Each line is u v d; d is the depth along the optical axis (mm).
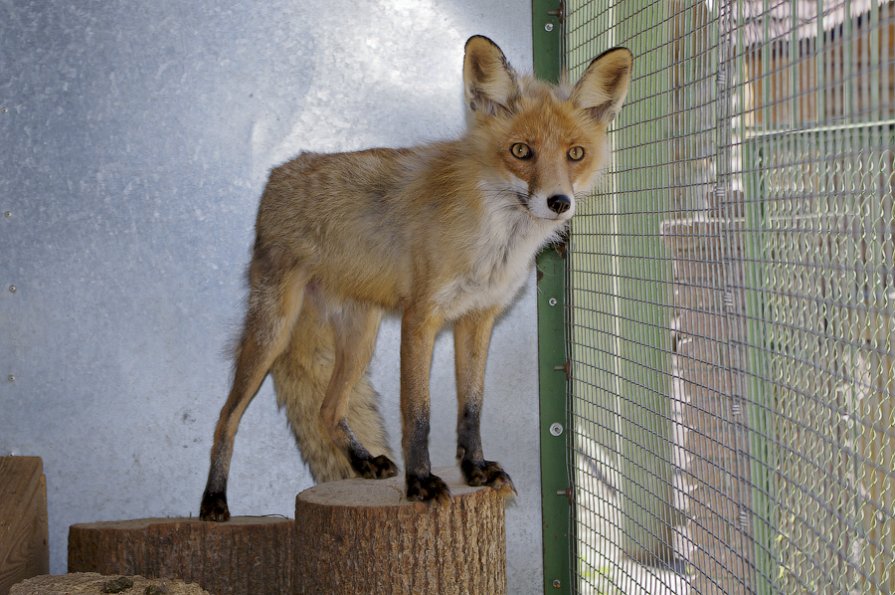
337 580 3457
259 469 4711
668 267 3637
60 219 4516
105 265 4559
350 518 3436
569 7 4637
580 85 3709
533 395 4762
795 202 2840
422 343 3680
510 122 3611
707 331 3359
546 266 4715
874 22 2400
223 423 4242
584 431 4516
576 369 4594
